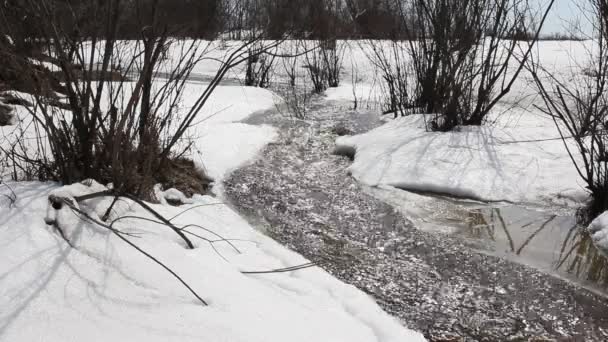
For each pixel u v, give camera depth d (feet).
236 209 12.61
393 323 7.56
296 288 8.07
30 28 8.64
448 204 13.17
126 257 7.34
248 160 16.56
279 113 24.40
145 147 11.13
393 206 13.03
